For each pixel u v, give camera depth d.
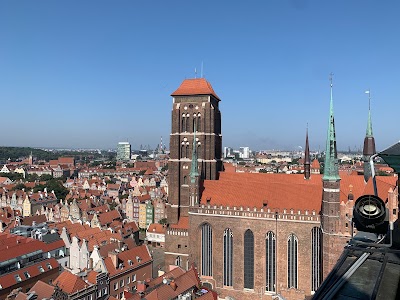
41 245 115.06
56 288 87.06
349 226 79.56
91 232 136.38
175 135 111.19
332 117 82.06
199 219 101.19
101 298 96.38
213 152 110.75
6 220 183.25
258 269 95.44
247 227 96.31
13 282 95.94
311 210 91.12
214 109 112.75
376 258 15.55
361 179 98.56
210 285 100.62
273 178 109.31
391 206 44.28
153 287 83.44
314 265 90.56
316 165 157.25
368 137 112.19
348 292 13.23
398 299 12.51
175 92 112.44
